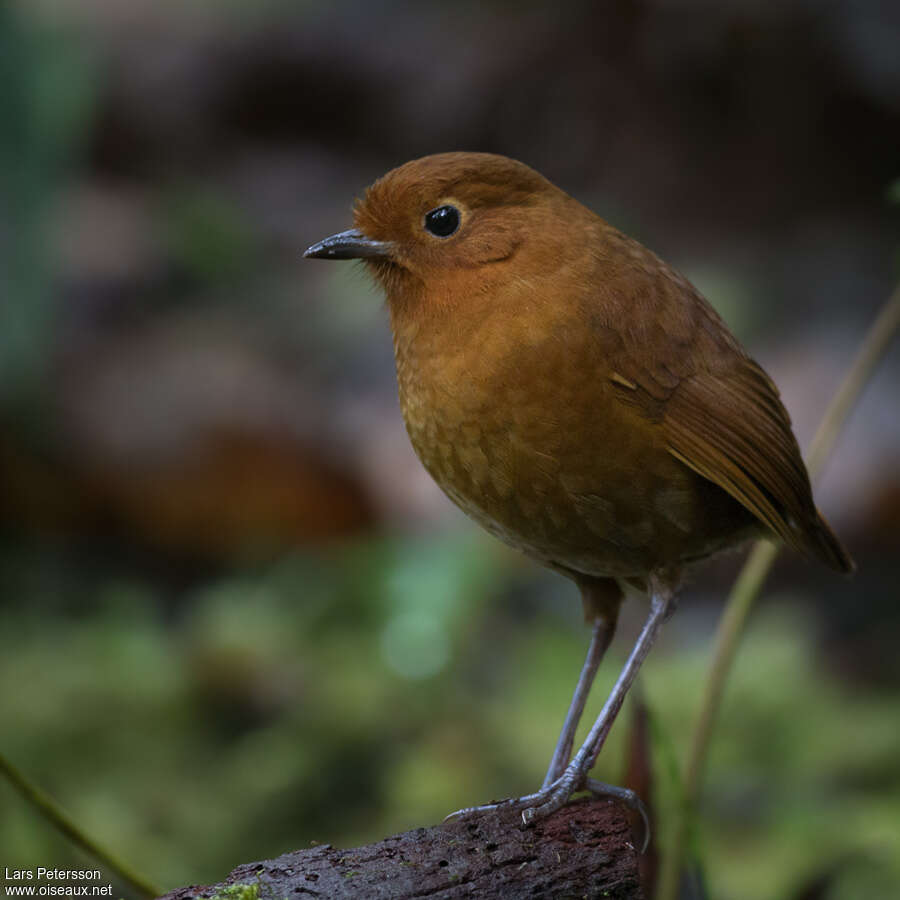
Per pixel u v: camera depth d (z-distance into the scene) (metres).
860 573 12.26
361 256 5.98
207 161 16.58
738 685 9.69
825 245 14.66
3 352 11.36
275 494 11.94
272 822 9.38
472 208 5.84
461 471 5.84
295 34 17.22
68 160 12.39
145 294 13.95
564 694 9.85
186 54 17.20
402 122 16.73
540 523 5.89
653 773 5.92
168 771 9.59
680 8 15.44
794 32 15.27
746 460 5.86
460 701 10.02
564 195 6.04
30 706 9.79
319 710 9.95
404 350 5.97
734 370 5.95
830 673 11.05
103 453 11.98
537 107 16.14
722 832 8.77
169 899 4.72
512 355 5.61
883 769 9.23
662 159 15.65
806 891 7.91
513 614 11.32
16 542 12.13
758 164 15.63
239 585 11.55
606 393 5.63
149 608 11.42
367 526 11.90
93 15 17.67
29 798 5.69
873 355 6.78
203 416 11.98
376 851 5.06
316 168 16.48
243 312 13.89
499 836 5.16
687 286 6.07
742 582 6.56
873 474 11.83
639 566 6.12
